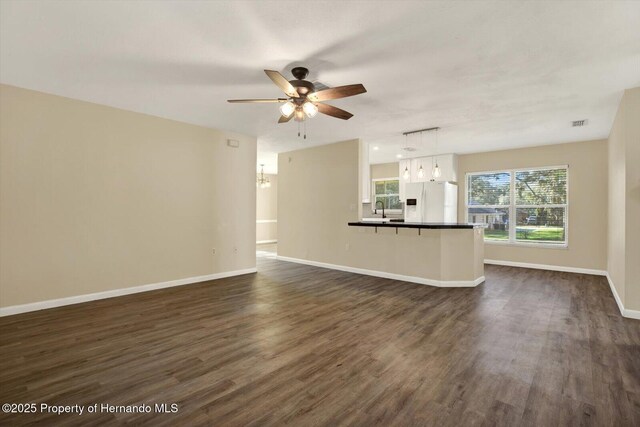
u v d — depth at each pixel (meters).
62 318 3.35
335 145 6.17
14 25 2.27
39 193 3.60
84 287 3.94
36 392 2.02
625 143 3.45
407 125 4.85
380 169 8.73
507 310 3.69
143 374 2.25
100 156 4.05
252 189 5.80
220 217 5.34
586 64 2.83
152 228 4.54
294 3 2.02
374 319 3.38
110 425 1.72
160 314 3.51
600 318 3.42
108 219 4.12
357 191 5.82
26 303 3.53
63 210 3.77
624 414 1.82
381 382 2.16
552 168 6.13
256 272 5.87
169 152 4.70
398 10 2.08
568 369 2.34
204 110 4.25
